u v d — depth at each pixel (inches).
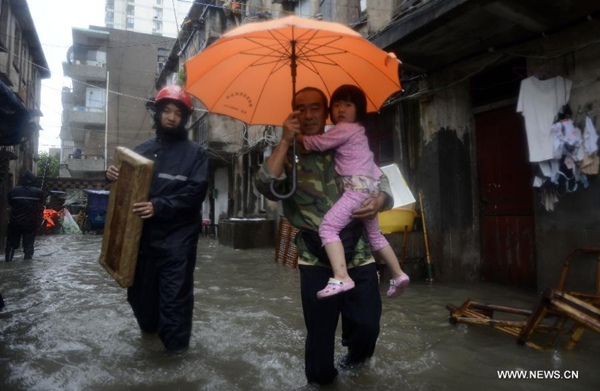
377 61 96.1
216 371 108.8
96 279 258.4
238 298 204.1
